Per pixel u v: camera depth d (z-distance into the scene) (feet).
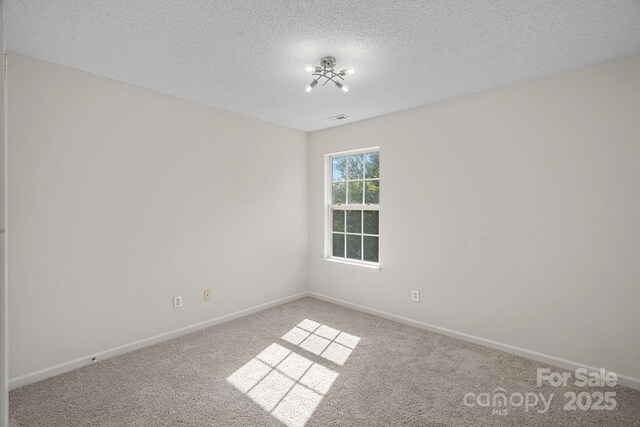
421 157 10.61
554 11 5.51
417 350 9.02
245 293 11.85
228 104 10.50
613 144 7.29
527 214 8.51
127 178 8.74
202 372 7.79
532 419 6.11
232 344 9.36
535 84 8.35
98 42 6.60
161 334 9.51
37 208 7.30
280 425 5.96
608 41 6.50
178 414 6.24
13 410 6.28
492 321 9.17
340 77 7.68
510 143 8.77
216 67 7.77
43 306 7.41
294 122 12.62
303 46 6.77
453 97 9.76
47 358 7.48
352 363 8.27
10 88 6.90
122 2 5.28
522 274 8.62
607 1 5.23
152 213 9.27
